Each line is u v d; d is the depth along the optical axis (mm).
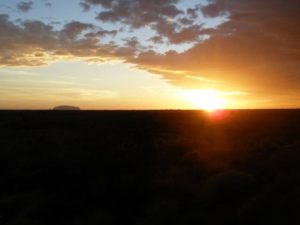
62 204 14969
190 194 15844
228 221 12391
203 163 21375
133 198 15602
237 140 34844
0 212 14914
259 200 12852
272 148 27406
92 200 15484
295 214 11508
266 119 72188
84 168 20141
